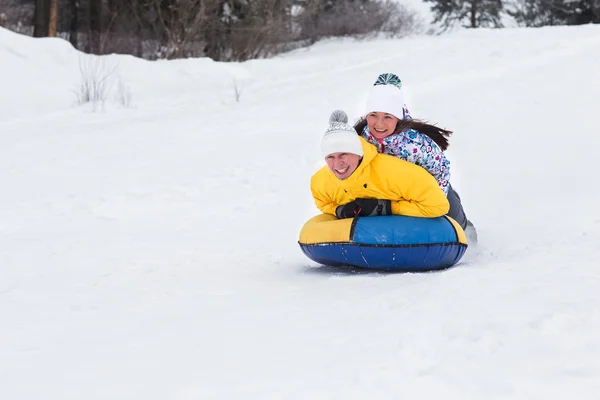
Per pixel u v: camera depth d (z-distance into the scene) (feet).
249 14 92.79
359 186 18.24
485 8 163.73
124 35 87.71
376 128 18.48
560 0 160.86
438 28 167.12
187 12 86.17
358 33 117.39
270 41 95.66
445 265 18.08
